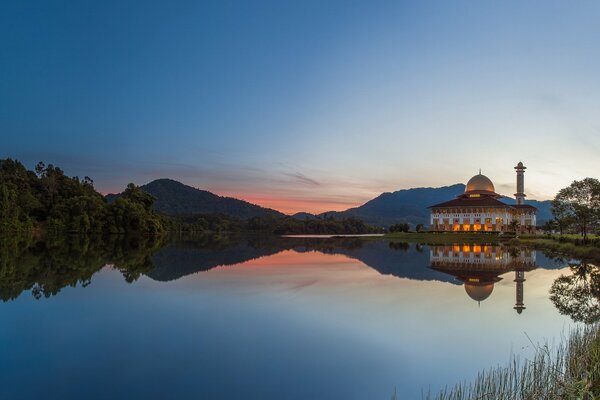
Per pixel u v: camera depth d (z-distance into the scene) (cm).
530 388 1371
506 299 3161
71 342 1914
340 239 13250
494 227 13275
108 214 12794
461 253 7481
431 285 3741
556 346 1975
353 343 1966
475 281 4066
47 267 4594
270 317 2412
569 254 6794
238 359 1725
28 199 11950
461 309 2753
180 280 3778
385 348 1909
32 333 2050
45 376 1530
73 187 14575
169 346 1872
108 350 1811
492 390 1376
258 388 1455
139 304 2725
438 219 14212
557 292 3500
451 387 1497
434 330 2223
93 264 4950
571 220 7606
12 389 1420
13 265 4716
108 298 2917
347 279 4003
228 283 3628
